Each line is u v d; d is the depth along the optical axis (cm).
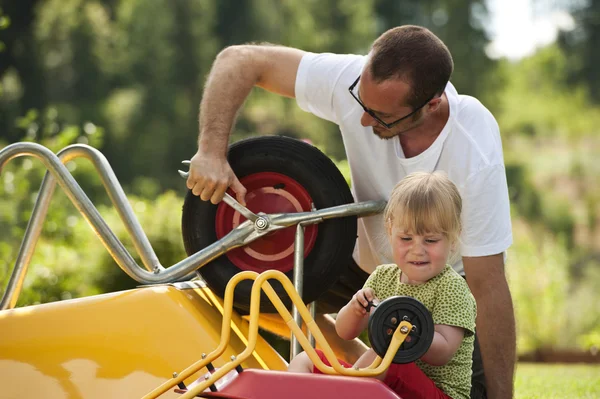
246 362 495
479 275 552
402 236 465
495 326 548
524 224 4441
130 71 4197
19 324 481
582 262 3550
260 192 559
